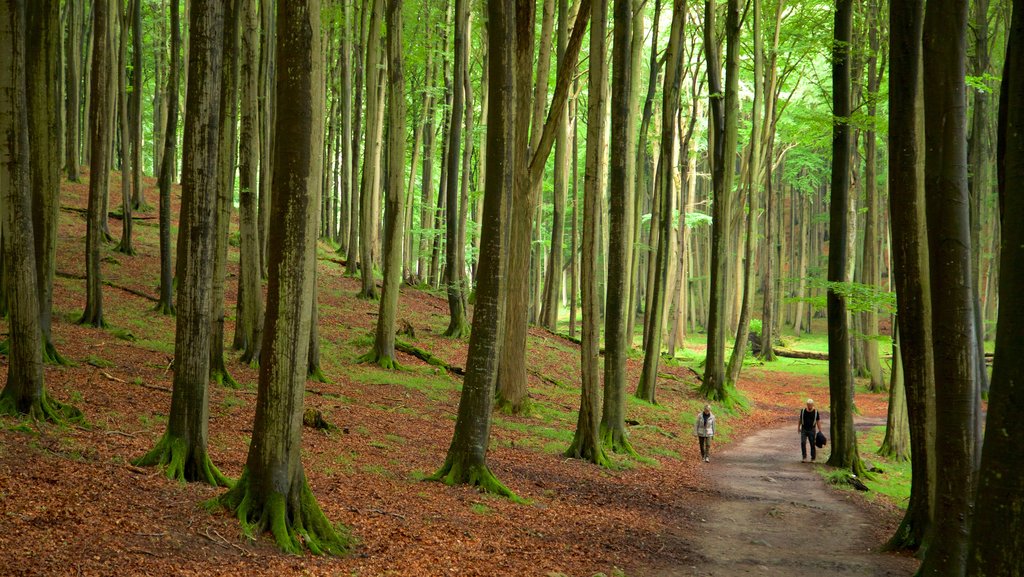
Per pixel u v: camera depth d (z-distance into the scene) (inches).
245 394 589.3
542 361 1119.0
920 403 425.4
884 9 1025.5
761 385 1428.4
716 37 1146.0
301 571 277.0
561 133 1084.5
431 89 1099.9
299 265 312.5
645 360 1005.2
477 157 1558.8
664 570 355.6
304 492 322.7
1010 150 172.1
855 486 651.5
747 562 383.6
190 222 357.4
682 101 1556.3
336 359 828.0
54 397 449.7
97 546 256.8
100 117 698.2
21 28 366.6
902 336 431.8
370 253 1154.0
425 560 317.7
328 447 490.3
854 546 443.8
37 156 531.5
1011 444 163.5
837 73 713.0
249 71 670.5
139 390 522.9
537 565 334.3
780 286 2052.2
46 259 538.3
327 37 1278.3
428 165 1498.5
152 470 350.3
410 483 448.5
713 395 1089.4
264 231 1010.1
